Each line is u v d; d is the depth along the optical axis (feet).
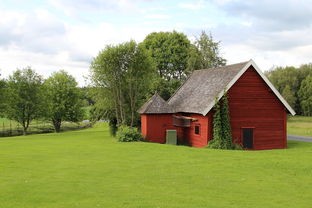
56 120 261.24
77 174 70.33
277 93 125.90
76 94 264.31
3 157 94.02
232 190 57.36
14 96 225.76
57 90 260.21
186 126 133.69
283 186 60.13
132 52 146.82
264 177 66.95
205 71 150.30
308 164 79.97
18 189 58.13
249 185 60.75
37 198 52.80
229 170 73.56
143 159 88.58
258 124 124.88
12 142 139.33
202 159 88.12
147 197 52.85
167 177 67.05
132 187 59.31
